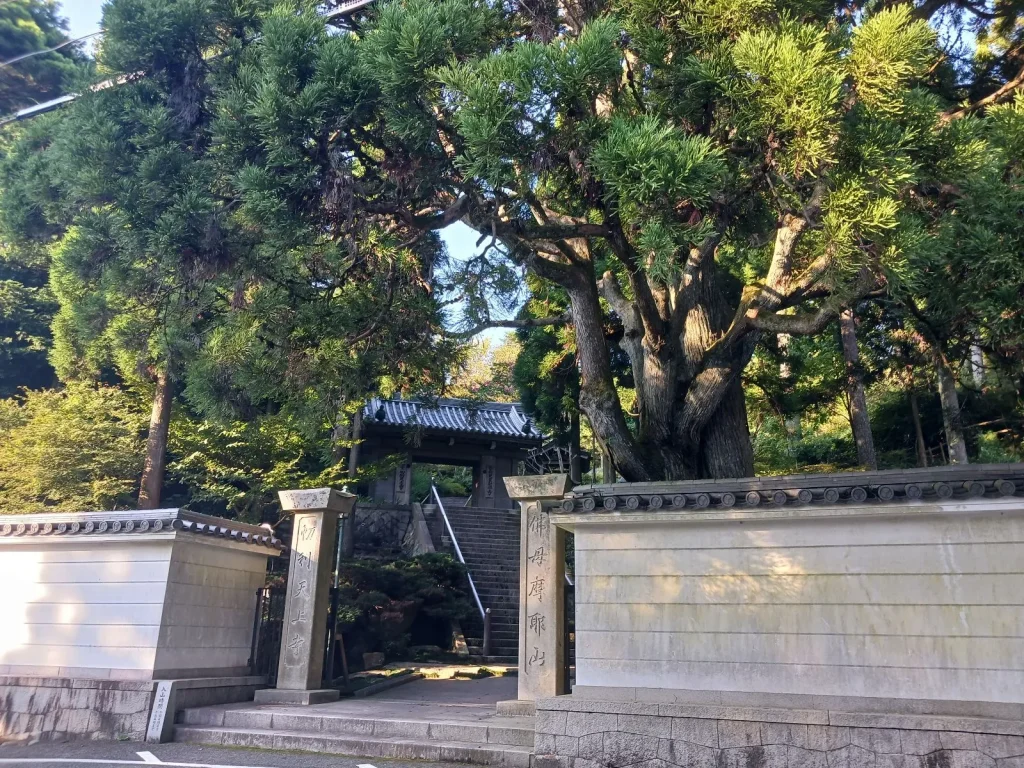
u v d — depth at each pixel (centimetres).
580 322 849
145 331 824
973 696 562
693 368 820
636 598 666
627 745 626
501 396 3028
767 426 1802
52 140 812
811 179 604
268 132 652
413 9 638
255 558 993
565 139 614
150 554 855
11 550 906
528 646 800
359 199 684
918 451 1484
